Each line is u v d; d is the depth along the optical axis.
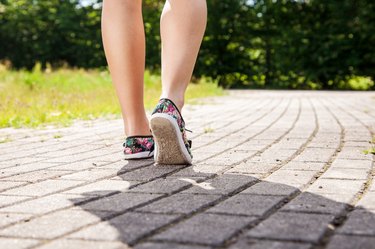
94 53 28.14
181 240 1.48
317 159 2.95
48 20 29.44
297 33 22.14
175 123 2.54
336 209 1.81
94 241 1.49
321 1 22.20
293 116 6.24
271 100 10.71
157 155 2.72
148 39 24.91
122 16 2.80
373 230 1.56
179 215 1.76
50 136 4.42
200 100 10.69
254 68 23.97
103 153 3.34
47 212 1.83
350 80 22.98
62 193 2.14
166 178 2.44
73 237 1.53
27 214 1.80
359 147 3.43
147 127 3.00
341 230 1.56
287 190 2.13
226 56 24.03
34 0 29.95
